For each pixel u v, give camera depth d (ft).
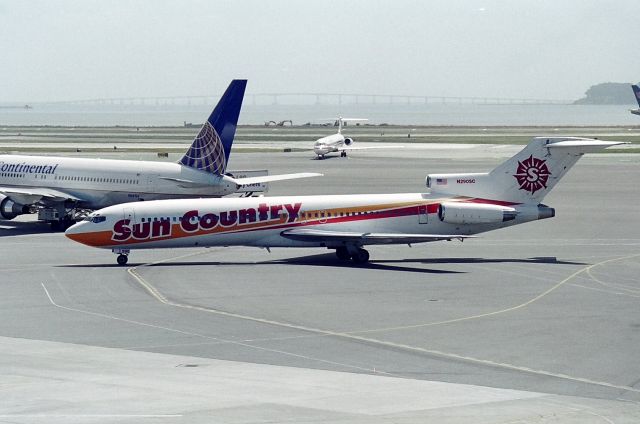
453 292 563.89
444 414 306.35
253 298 545.03
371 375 373.81
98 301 537.24
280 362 397.60
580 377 375.66
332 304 527.40
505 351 419.33
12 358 400.26
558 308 515.91
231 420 295.69
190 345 429.79
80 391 338.13
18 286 585.63
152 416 301.02
